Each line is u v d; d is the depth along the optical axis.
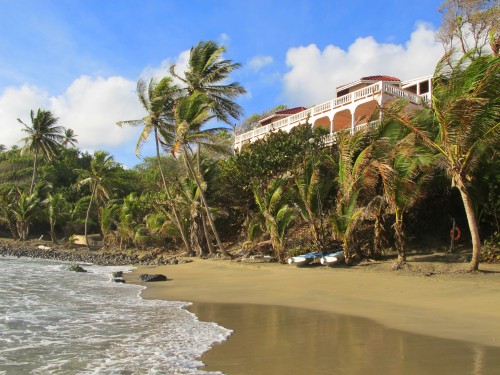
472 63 13.20
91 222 53.03
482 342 6.93
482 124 13.38
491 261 16.00
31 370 6.21
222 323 9.67
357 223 18.66
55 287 16.58
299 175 20.88
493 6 21.86
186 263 27.23
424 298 11.34
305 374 5.72
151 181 56.66
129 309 11.77
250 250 25.12
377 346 6.97
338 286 14.24
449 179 18.30
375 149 17.33
